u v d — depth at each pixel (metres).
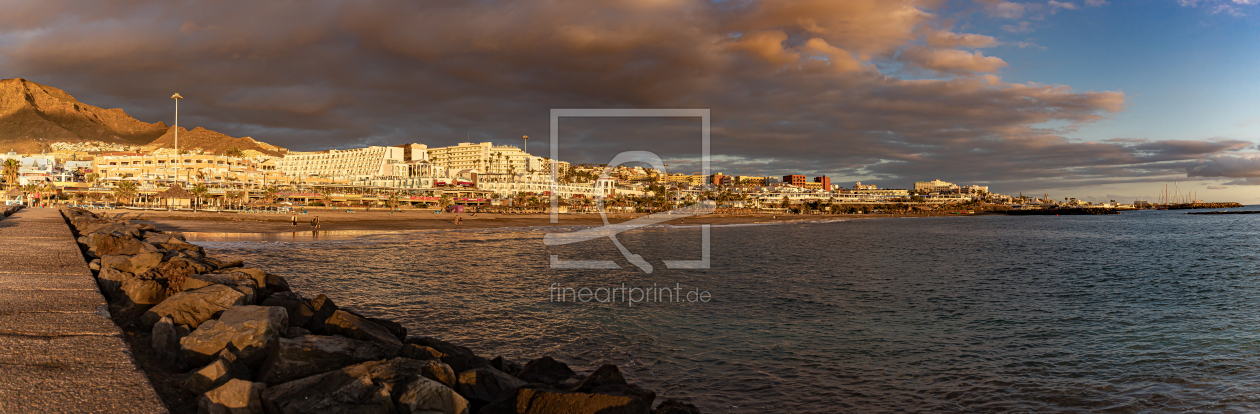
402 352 7.73
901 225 166.50
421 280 32.09
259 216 93.06
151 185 138.25
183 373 6.36
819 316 23.84
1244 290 33.59
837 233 111.06
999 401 13.76
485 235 81.19
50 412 4.14
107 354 5.46
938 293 31.38
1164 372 16.12
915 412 13.02
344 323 8.57
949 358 17.42
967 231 127.31
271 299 9.94
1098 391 14.51
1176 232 116.81
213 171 161.12
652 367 16.05
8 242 16.27
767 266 45.69
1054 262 52.41
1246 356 17.78
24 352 5.29
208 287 8.59
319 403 5.46
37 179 134.75
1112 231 125.19
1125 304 28.14
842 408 13.16
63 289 8.66
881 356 17.56
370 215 121.88
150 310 7.93
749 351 17.91
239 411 5.20
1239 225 152.38
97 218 34.84
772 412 12.85
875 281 36.50
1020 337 20.31
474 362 8.91
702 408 12.99
